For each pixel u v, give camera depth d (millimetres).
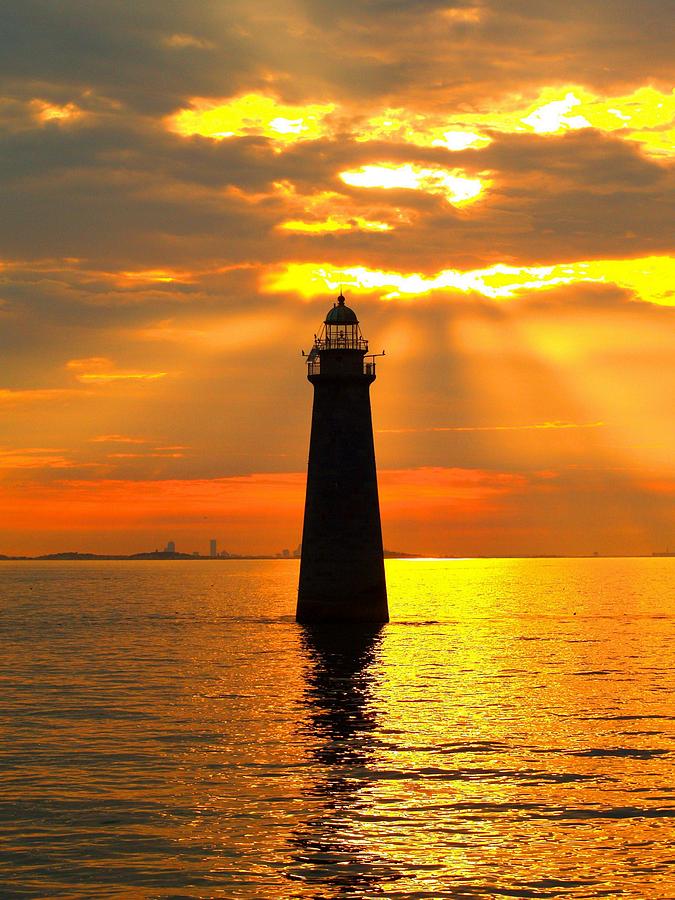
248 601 172500
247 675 68875
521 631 106312
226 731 50000
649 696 61125
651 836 35469
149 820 36625
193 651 84000
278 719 53125
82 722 52094
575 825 36469
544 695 61281
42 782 40812
